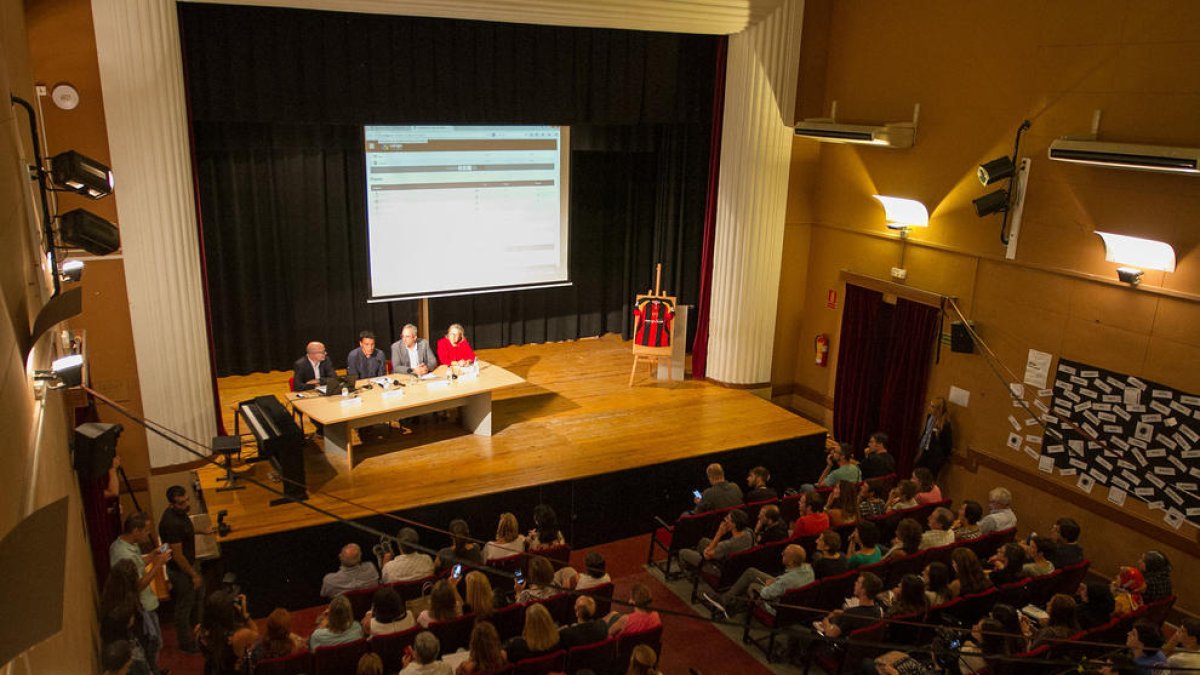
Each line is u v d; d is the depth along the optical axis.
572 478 8.10
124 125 7.30
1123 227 7.29
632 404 10.14
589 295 12.36
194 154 8.19
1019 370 8.34
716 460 8.90
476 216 10.41
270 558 7.02
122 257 7.57
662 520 8.11
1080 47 7.50
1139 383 7.32
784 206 10.44
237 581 6.95
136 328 7.70
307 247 10.29
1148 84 7.02
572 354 11.88
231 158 9.56
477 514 7.75
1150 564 6.35
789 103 10.09
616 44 9.98
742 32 9.91
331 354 10.76
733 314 10.66
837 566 6.38
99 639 5.15
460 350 9.15
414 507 7.42
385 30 9.00
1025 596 6.31
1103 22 7.31
